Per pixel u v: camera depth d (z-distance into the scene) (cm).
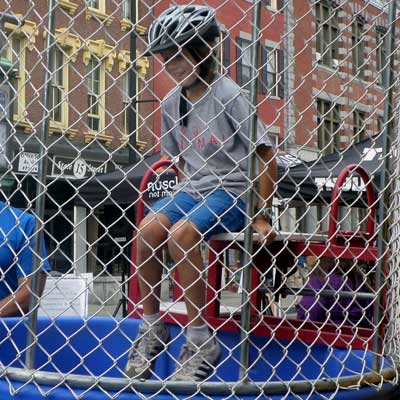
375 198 518
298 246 475
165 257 443
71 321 563
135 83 405
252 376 505
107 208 1366
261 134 396
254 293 459
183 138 452
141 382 354
